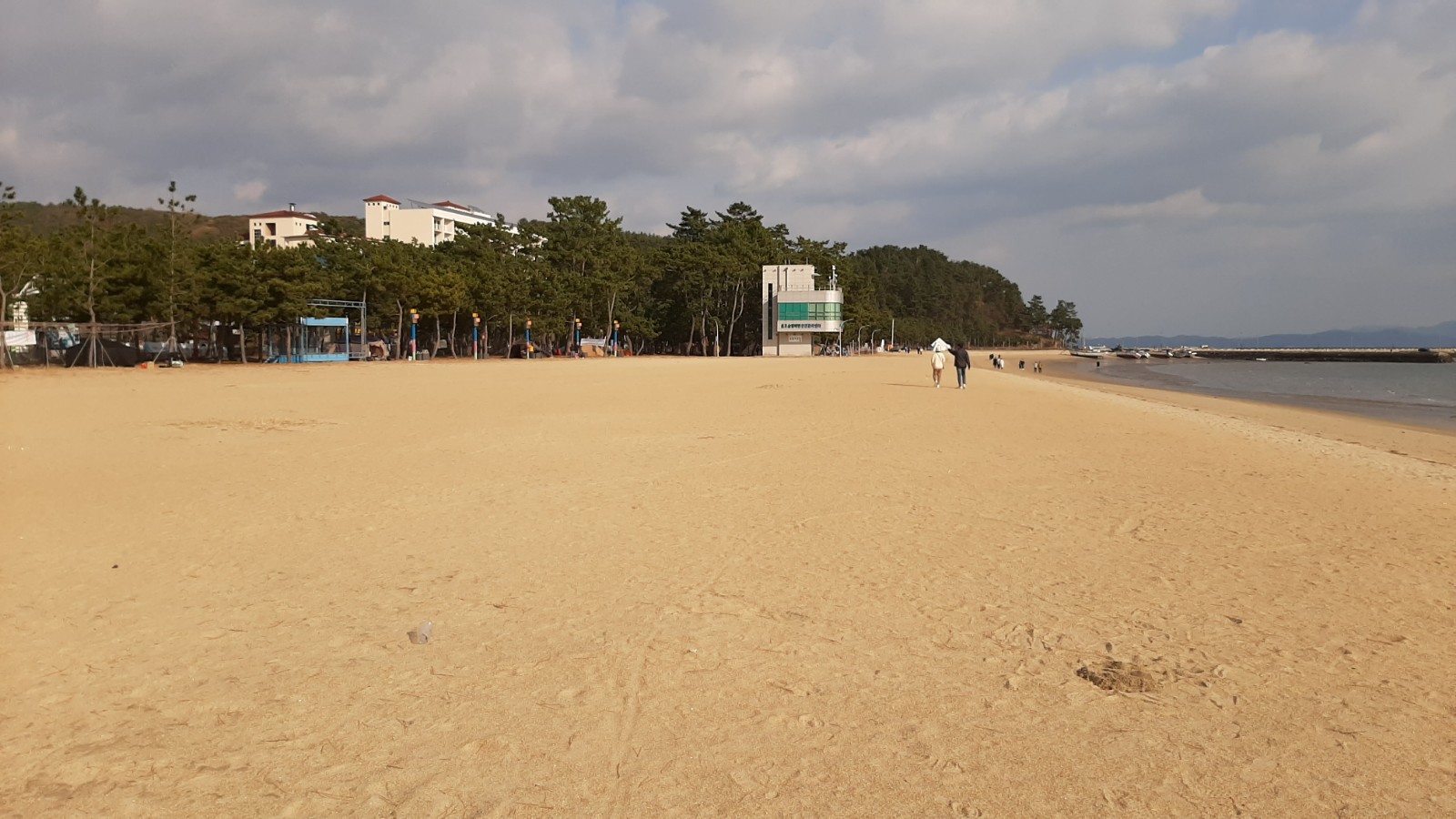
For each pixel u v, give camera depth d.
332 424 20.23
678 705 4.78
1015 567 7.75
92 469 13.33
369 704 4.76
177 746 4.27
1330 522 10.02
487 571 7.51
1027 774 4.04
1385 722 4.62
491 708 4.73
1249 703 4.84
